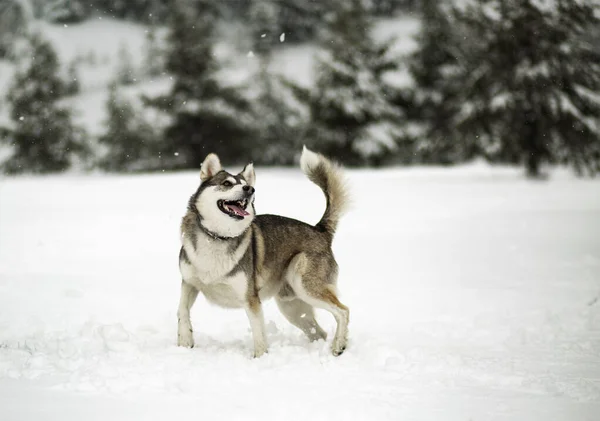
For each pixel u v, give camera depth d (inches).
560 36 1190.9
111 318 295.1
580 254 474.3
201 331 279.7
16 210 739.4
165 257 484.4
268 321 300.4
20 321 281.1
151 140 1759.4
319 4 2815.0
